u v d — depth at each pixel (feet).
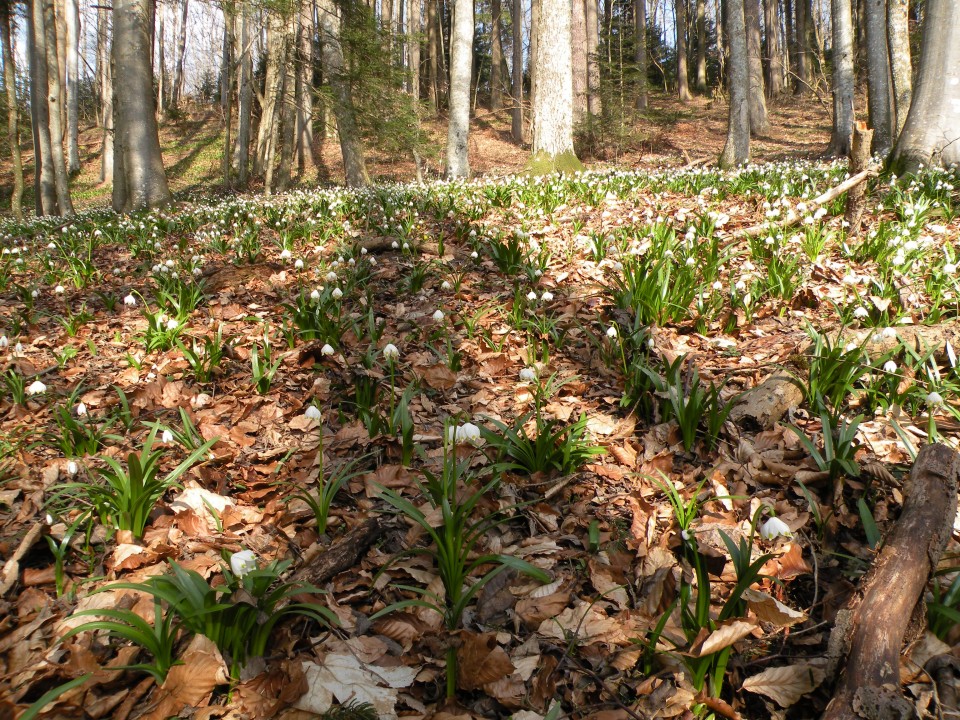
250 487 11.35
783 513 9.23
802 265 18.75
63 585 9.01
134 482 9.59
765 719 6.52
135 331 19.67
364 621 7.99
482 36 157.79
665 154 95.86
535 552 9.01
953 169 28.40
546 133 53.11
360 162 70.90
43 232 42.14
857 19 120.98
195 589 7.02
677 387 11.18
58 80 76.43
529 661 7.28
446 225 29.48
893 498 9.22
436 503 9.29
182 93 166.91
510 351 15.87
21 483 11.60
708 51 168.35
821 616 7.68
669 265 16.96
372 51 59.72
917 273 17.08
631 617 7.79
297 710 6.81
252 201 47.73
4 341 16.16
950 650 6.68
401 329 17.95
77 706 6.99
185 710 6.86
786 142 97.45
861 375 12.19
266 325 16.20
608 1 141.49
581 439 11.40
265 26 64.69
